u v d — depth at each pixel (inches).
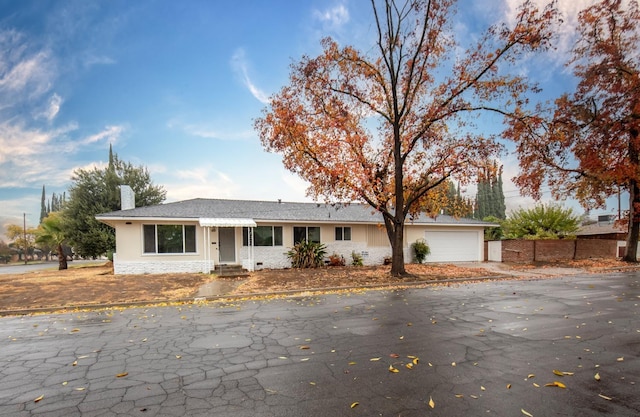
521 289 444.5
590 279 544.4
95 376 169.5
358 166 577.0
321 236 797.2
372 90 621.9
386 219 625.3
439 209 680.4
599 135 770.8
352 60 569.0
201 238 685.3
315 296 422.0
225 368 176.2
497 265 793.6
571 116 784.3
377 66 592.1
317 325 266.2
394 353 194.1
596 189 810.2
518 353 190.7
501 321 267.9
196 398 141.9
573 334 228.4
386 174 641.0
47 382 163.2
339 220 788.6
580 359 180.1
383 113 609.0
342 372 166.6
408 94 596.4
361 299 390.0
